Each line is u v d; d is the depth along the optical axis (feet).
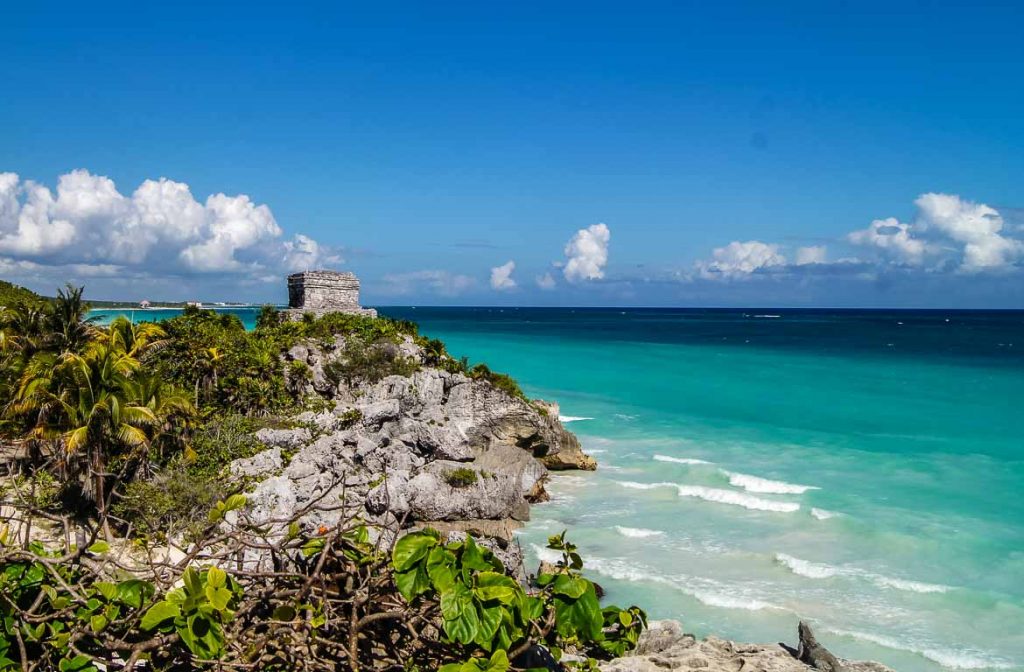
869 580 105.40
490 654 15.15
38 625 15.56
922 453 178.40
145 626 14.26
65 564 16.10
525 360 390.42
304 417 151.53
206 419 142.61
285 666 15.51
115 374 104.12
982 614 94.79
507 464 147.95
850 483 153.89
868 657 85.40
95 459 96.89
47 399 97.81
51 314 144.15
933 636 89.56
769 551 116.88
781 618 94.73
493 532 124.16
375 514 122.11
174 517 94.32
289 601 16.26
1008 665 82.99
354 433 141.59
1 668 14.43
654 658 56.59
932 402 251.80
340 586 17.44
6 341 143.95
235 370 161.38
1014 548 116.47
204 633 14.23
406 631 16.65
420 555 15.20
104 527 18.78
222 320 209.36
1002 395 266.36
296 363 176.76
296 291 255.91
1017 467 164.55
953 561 111.96
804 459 174.70
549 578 17.06
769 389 283.38
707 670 53.42
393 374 186.39
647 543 121.49
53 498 80.23
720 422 220.23
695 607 98.17
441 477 132.16
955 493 145.79
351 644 14.85
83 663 14.42
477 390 174.70
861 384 295.89
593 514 137.80
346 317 226.58
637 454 183.21
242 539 16.81
